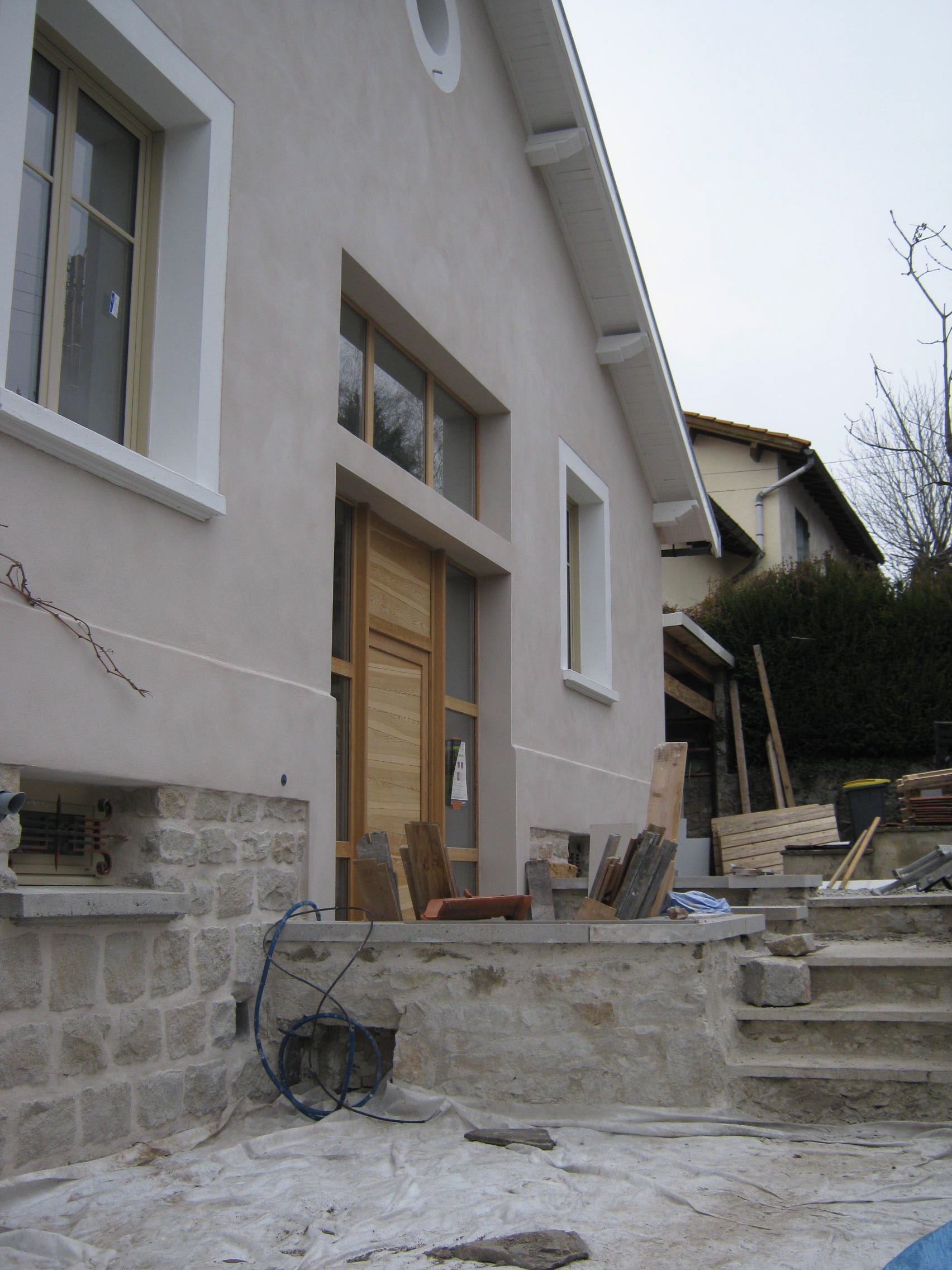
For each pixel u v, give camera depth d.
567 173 8.68
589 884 6.75
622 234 8.98
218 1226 3.15
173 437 4.57
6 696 3.54
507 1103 4.32
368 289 6.19
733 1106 4.24
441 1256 2.84
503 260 7.93
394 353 6.88
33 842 3.89
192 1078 4.19
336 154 5.79
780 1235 2.96
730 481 18.39
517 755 7.48
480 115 7.73
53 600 3.77
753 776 14.51
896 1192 3.31
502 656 7.62
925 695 13.83
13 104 3.71
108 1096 3.79
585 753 8.82
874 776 14.05
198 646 4.46
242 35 5.04
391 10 6.55
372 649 6.44
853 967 4.87
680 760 5.40
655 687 10.72
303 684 5.13
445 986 4.48
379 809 6.38
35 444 3.72
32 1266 2.89
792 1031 4.61
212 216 4.71
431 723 6.98
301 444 5.28
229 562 4.69
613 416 10.06
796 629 14.49
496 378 7.66
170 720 4.24
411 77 6.72
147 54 4.38
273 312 5.14
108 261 4.53
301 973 4.70
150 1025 4.03
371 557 6.44
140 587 4.18
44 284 4.18
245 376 4.89
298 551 5.18
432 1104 4.27
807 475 18.69
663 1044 4.22
